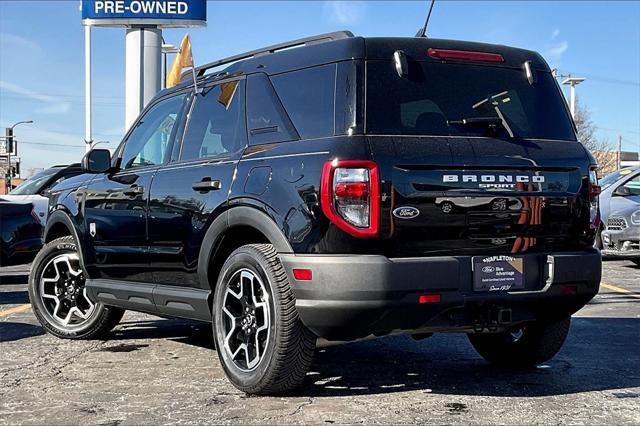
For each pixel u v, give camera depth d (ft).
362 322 13.37
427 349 20.27
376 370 17.69
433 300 13.52
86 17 60.59
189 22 60.39
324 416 13.85
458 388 16.07
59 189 22.38
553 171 15.16
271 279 14.14
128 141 20.54
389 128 14.03
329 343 14.58
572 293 15.07
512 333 17.72
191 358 19.06
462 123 14.74
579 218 15.40
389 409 14.37
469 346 20.68
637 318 25.57
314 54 15.24
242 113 16.38
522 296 14.43
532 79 16.10
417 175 13.69
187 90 18.76
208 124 17.43
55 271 22.02
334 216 13.24
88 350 20.12
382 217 13.32
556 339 17.01
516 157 14.76
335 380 16.66
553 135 15.84
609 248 42.11
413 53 14.93
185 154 17.87
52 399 15.19
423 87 14.75
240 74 16.89
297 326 14.02
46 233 22.67
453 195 13.92
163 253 17.57
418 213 13.61
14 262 35.22
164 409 14.39
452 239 13.96
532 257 14.73
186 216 16.71
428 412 14.19
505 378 17.01
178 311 17.34
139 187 18.53
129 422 13.60
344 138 13.71
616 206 41.91
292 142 14.69
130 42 60.70
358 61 14.43
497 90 15.52
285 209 13.98
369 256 13.24
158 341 21.39
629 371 17.71
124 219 18.90
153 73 60.95
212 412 14.14
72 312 21.65
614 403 14.90
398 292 13.21
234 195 15.23
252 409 14.30
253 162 15.19
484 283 14.12
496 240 14.38
